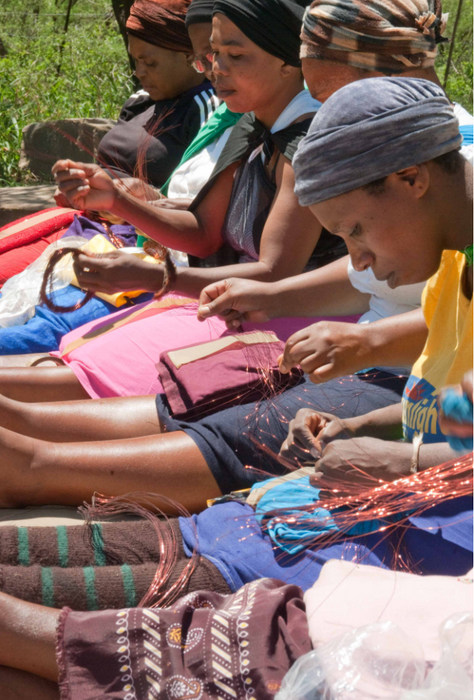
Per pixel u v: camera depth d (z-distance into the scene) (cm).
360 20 208
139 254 320
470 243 154
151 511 205
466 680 113
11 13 1480
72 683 141
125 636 142
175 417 228
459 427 117
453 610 133
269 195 280
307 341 189
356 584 143
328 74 218
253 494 182
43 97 936
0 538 175
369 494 154
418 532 159
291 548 166
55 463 202
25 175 746
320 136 153
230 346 239
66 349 275
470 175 154
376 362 190
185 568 169
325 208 157
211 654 138
